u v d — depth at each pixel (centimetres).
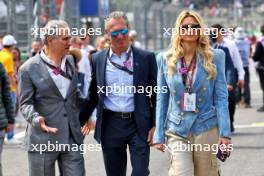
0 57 3297
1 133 1891
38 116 1634
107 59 1752
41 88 1658
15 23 4350
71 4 4819
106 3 5509
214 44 2922
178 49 1566
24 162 2764
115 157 1783
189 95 1566
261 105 4619
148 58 1745
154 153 2872
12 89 3341
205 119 1573
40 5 4431
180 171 1566
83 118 1800
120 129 1755
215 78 1571
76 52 1816
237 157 2700
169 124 1595
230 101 3133
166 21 8862
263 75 4272
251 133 3325
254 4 19025
